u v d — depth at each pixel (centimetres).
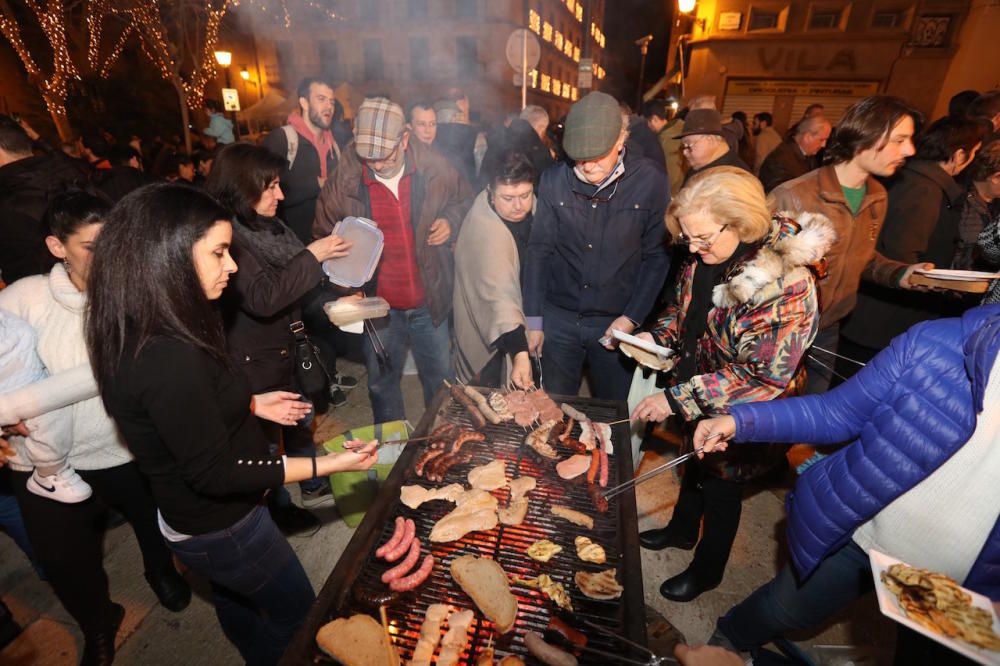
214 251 134
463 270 289
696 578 246
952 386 129
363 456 166
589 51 696
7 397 154
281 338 240
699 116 345
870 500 144
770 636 186
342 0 2791
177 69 1525
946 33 1504
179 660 224
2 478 210
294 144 388
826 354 307
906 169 281
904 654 157
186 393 129
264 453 166
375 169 279
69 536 186
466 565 161
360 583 159
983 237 231
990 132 293
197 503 147
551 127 742
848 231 252
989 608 112
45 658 223
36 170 268
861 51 1603
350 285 251
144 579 261
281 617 181
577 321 297
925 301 299
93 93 1761
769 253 168
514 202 258
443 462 202
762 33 1678
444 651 140
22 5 1736
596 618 150
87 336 130
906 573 120
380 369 323
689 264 213
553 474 206
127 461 204
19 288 176
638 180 259
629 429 224
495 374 338
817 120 435
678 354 228
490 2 2650
